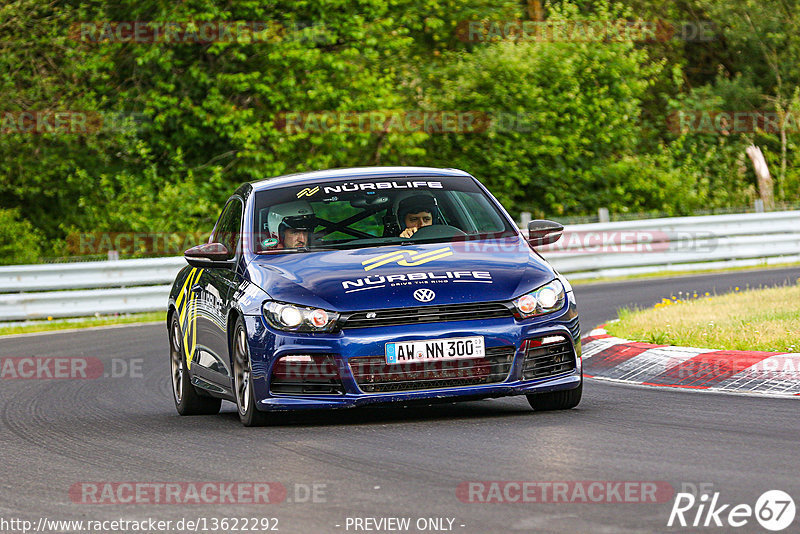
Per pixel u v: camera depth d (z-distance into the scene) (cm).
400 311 2356
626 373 3155
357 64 8938
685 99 10369
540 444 2088
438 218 2736
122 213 8294
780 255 7369
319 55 8569
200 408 2980
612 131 9444
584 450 2012
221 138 8950
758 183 10219
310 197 2788
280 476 1911
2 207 8631
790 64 10931
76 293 6212
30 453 2361
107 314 6309
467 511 1591
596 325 4375
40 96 8175
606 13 9431
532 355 2397
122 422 2825
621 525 1476
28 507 1803
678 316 3862
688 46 11781
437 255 2539
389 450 2094
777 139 10950
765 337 3123
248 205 2809
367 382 2327
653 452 1975
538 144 9056
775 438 2075
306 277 2464
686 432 2175
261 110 8762
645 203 9606
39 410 3134
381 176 2877
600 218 7456
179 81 8675
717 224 7219
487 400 2841
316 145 8756
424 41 10206
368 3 8906
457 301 2367
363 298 2364
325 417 2588
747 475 1748
